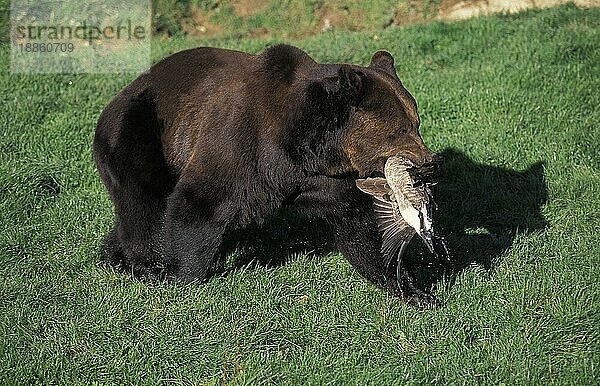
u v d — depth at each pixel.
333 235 11.34
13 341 9.72
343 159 9.83
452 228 12.88
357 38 22.00
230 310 10.37
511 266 11.27
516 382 8.98
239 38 25.17
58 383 9.16
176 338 9.79
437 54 19.97
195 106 10.62
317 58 20.50
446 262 11.62
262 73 10.30
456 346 9.59
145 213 11.22
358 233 10.45
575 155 14.84
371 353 9.62
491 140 15.49
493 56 19.17
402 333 9.90
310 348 9.68
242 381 9.05
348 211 10.37
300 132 9.85
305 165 10.01
